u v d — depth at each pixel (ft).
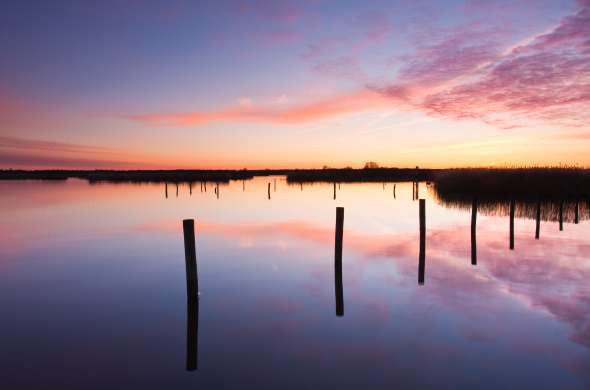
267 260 42.93
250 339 23.00
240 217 80.48
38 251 48.32
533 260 39.78
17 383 18.29
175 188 192.85
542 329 23.34
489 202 98.12
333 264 40.75
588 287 30.94
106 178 309.01
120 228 66.33
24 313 27.63
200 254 46.26
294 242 53.26
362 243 51.52
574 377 18.11
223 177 290.35
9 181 296.30
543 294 29.50
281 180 307.58
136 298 30.78
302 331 23.93
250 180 307.58
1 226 68.44
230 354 21.17
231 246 50.85
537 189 100.94
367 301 29.01
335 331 23.85
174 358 20.76
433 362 19.75
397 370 19.06
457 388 17.40
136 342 22.77
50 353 21.44
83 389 17.72
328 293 31.12
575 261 39.14
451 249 46.09
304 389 17.51
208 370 19.45
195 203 111.65
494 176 111.14
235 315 26.89
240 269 39.24
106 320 26.25
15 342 22.84
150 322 25.84
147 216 82.17
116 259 44.11
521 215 75.66
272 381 18.29
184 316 26.86
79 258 44.57
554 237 52.24
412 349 21.21
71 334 23.98
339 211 34.88
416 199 122.62
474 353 20.59
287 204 108.58
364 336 23.04
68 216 81.51
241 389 17.66
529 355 20.24
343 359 20.35
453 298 29.09
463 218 74.18
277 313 27.07
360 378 18.43
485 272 35.73
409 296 29.84
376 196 137.49
